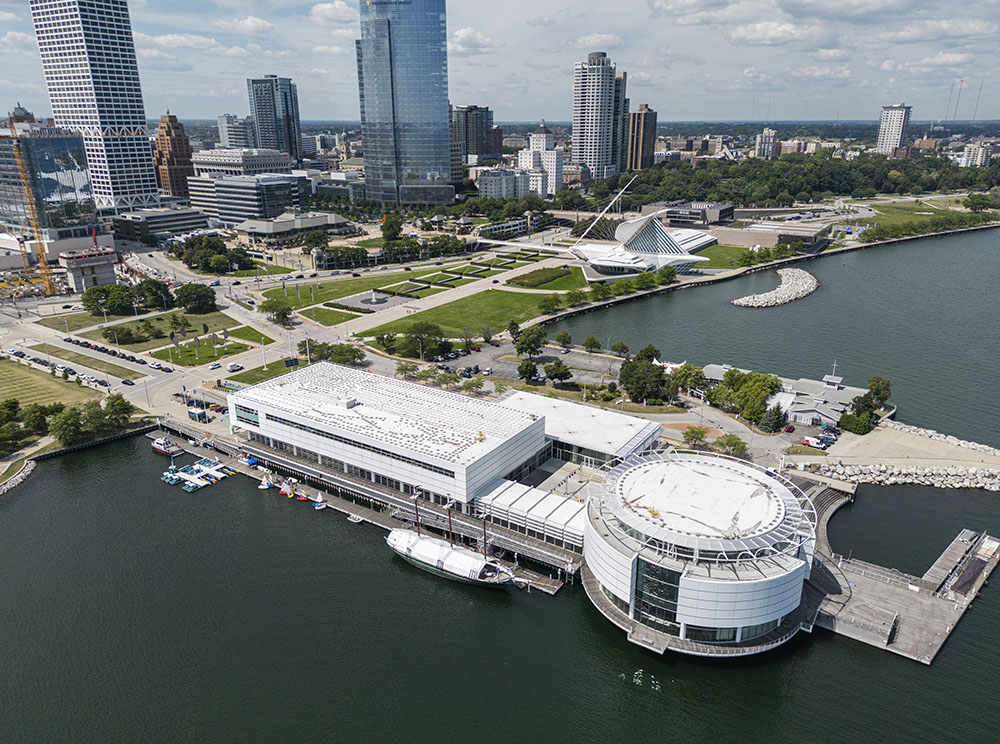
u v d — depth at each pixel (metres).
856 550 163.38
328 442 197.38
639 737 119.00
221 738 118.94
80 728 121.25
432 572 160.88
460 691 128.62
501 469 183.25
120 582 158.12
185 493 196.50
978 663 130.38
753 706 124.56
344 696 127.44
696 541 132.25
